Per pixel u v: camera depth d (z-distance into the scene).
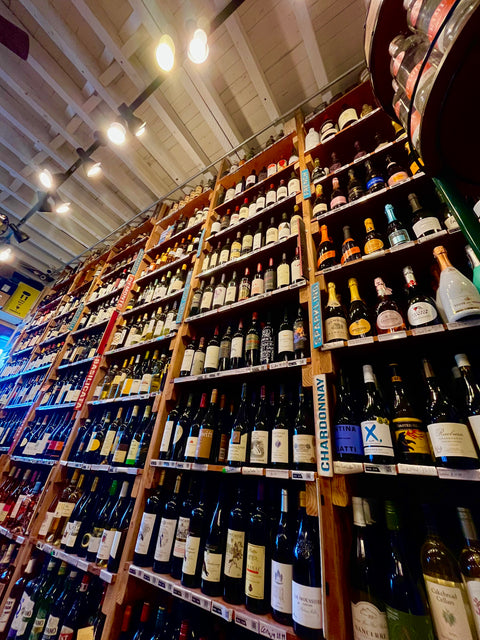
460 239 1.17
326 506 0.98
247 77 2.58
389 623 0.82
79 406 2.48
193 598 1.11
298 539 1.11
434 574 0.83
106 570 1.48
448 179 0.91
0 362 4.94
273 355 1.62
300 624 0.87
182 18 2.15
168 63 1.82
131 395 2.19
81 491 2.22
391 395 1.32
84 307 3.74
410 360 1.33
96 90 2.56
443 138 0.81
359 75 2.34
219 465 1.31
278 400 1.62
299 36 2.29
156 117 2.97
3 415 3.96
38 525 2.12
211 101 2.56
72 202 4.07
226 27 2.10
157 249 3.33
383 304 1.31
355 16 2.18
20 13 2.30
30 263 5.43
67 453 2.33
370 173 1.78
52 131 3.20
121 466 1.86
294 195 1.99
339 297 1.63
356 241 1.80
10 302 5.23
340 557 0.91
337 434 1.12
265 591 1.06
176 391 1.84
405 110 1.08
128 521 1.69
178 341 2.01
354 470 0.97
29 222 4.34
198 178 3.56
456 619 0.71
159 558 1.33
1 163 3.42
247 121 2.93
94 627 1.48
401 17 1.00
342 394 1.27
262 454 1.27
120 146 3.02
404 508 1.17
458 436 0.86
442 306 1.15
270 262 1.90
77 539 1.87
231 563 1.14
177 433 1.70
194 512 1.39
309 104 2.74
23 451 2.86
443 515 1.11
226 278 2.30
